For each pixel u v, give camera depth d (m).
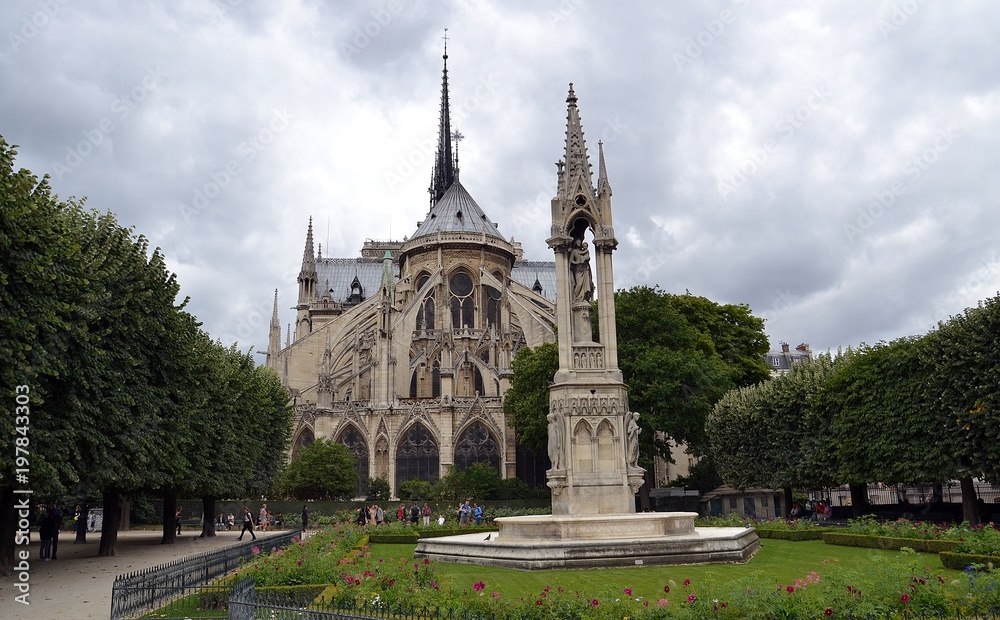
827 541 34.44
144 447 33.06
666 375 54.22
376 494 84.75
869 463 42.25
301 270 149.38
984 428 35.75
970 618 13.52
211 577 23.41
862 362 43.59
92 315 27.41
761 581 14.00
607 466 26.69
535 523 25.11
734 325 72.31
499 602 14.21
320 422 93.94
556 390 27.33
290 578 19.94
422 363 101.44
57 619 19.08
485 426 91.44
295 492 81.38
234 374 52.31
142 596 19.14
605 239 28.58
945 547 27.17
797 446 48.16
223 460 48.03
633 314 58.00
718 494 57.69
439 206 121.00
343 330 114.81
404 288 115.94
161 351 36.16
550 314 110.25
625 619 13.41
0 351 22.95
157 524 71.94
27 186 24.64
